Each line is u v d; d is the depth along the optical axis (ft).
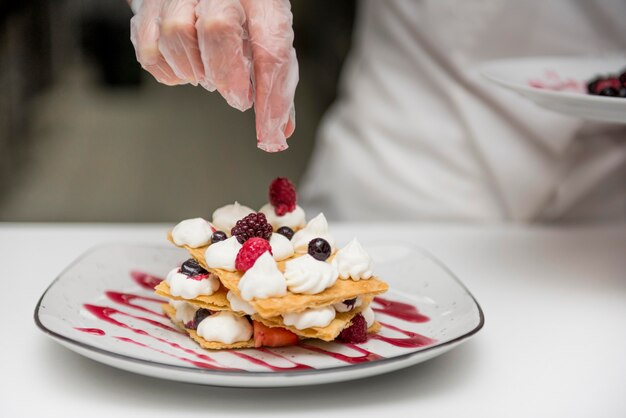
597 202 3.24
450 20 3.15
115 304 2.39
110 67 11.54
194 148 8.73
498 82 2.50
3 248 2.81
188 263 2.31
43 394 2.07
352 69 3.54
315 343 2.25
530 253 2.84
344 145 3.40
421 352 2.06
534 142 3.13
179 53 2.19
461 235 2.99
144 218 6.35
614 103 2.27
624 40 3.15
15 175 7.47
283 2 2.23
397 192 3.26
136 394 2.08
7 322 2.35
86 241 2.88
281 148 2.23
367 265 2.30
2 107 7.66
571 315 2.44
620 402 2.08
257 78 2.18
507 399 2.08
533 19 3.15
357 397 2.08
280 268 2.27
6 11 7.70
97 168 7.79
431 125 3.23
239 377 1.99
